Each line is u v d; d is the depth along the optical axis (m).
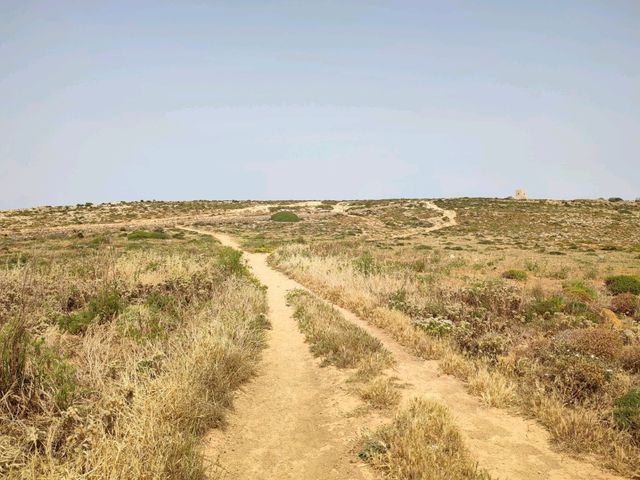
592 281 22.67
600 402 6.26
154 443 4.18
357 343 9.10
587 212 83.56
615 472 4.70
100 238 43.75
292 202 110.62
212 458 4.94
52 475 3.53
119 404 4.93
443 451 4.79
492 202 97.56
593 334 8.68
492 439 5.38
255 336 9.66
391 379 7.42
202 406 5.66
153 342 7.55
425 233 64.38
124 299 10.24
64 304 9.77
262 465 4.90
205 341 7.34
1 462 3.74
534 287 16.80
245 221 78.50
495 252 38.59
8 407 4.59
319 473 4.71
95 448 4.02
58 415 4.74
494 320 10.89
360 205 101.56
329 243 44.03
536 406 6.16
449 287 15.30
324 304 13.61
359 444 5.25
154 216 84.00
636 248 44.06
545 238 57.41
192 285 12.38
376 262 24.17
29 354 5.42
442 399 6.57
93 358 6.31
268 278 22.16
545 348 8.20
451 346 8.94
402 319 10.98
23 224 69.25
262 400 6.82
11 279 9.91
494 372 7.43
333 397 6.84
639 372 7.76
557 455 5.04
